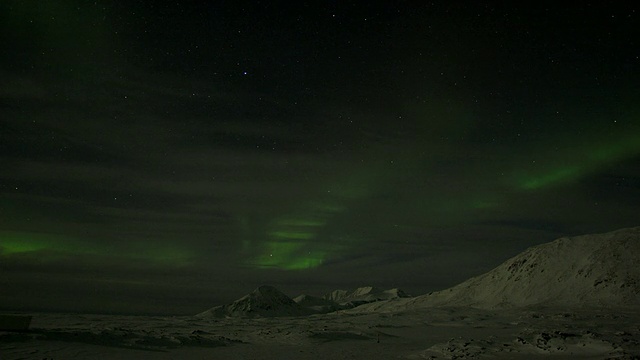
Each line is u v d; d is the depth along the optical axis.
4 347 23.09
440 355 25.25
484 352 24.69
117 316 92.12
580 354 23.30
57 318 66.50
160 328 49.41
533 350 24.94
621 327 37.34
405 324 53.25
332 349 30.48
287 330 43.12
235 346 31.88
